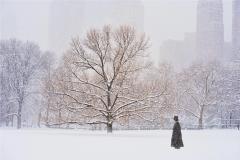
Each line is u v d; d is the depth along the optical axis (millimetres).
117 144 21719
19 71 68125
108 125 37656
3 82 68062
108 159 15523
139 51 39062
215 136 31266
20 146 19234
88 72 39000
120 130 45469
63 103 38250
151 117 38375
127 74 38469
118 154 17078
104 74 38500
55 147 19469
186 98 75000
